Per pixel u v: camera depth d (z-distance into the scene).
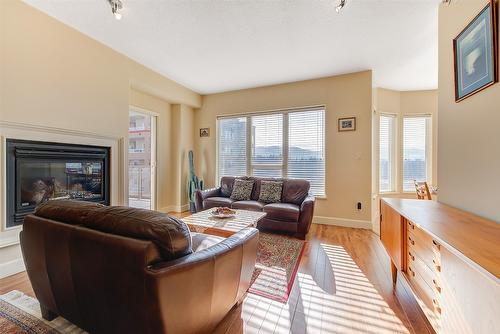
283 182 3.75
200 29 2.53
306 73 3.73
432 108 4.59
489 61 1.38
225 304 1.30
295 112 4.15
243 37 2.68
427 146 4.66
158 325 0.93
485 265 0.76
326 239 3.04
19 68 2.08
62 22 2.40
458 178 1.72
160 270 0.90
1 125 1.99
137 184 5.95
